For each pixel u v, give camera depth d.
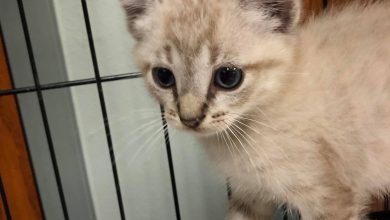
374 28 0.16
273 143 0.14
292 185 0.15
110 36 0.22
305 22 0.17
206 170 0.24
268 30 0.14
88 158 0.24
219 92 0.13
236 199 0.18
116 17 0.22
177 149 0.23
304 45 0.15
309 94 0.14
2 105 0.21
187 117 0.13
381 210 0.22
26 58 0.21
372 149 0.15
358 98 0.15
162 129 0.17
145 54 0.14
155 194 0.24
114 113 0.23
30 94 0.21
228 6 0.13
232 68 0.13
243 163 0.15
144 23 0.15
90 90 0.23
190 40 0.13
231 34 0.13
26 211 0.22
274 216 0.20
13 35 0.20
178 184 0.24
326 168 0.14
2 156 0.22
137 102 0.23
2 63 0.20
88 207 0.25
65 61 0.22
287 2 0.14
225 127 0.13
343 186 0.15
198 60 0.13
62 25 0.22
